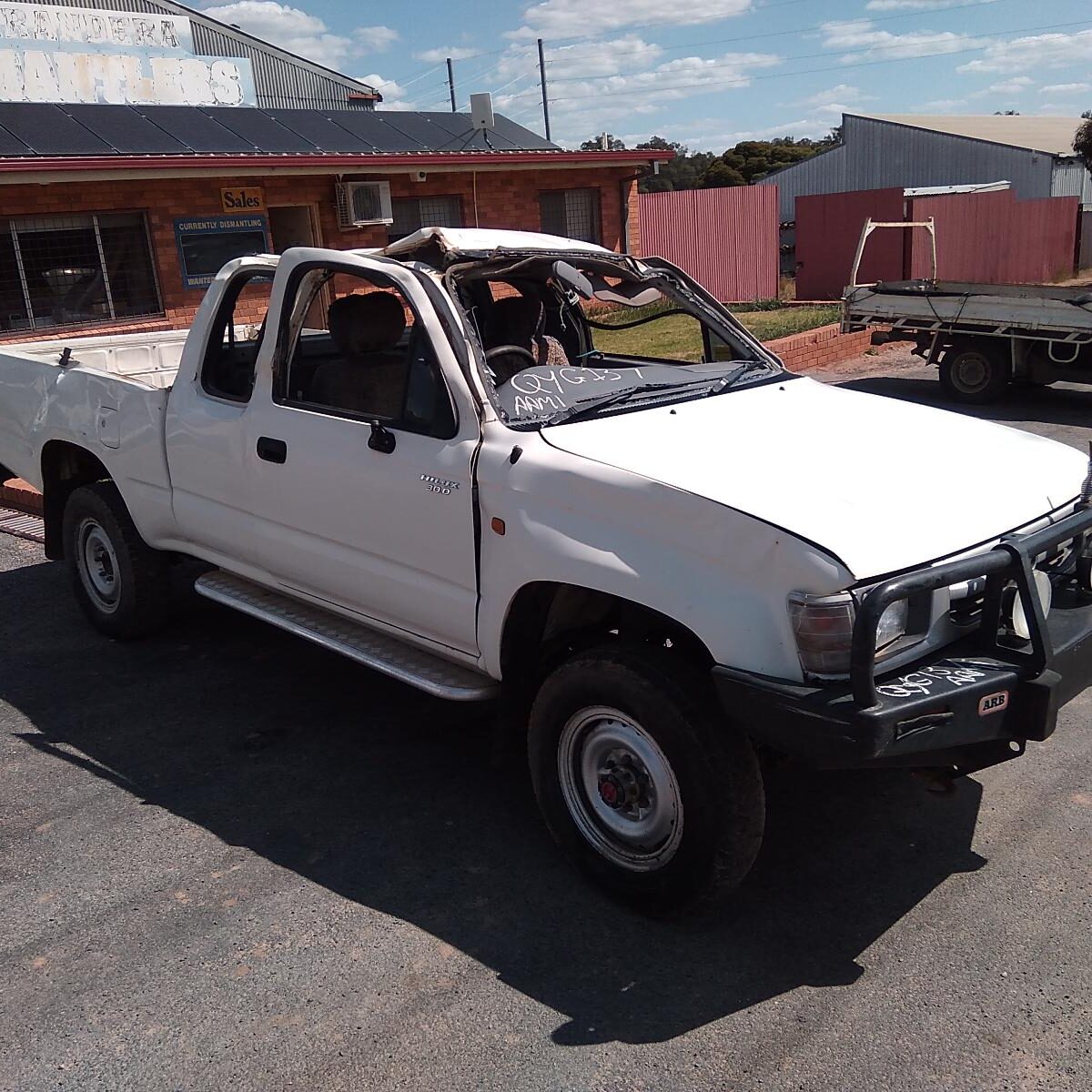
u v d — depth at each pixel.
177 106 15.59
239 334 4.94
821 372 14.07
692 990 3.01
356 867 3.64
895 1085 2.65
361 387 4.25
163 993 3.04
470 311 4.46
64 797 4.14
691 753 3.05
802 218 25.34
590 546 3.25
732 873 3.12
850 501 3.12
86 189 13.31
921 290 12.15
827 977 3.05
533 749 3.53
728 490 3.11
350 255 4.08
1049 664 3.02
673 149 19.84
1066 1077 2.65
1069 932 3.20
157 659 5.46
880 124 47.12
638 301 4.67
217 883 3.56
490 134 18.64
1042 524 3.37
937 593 3.07
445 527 3.68
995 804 3.93
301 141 15.77
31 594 6.47
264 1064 2.77
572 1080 2.69
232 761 4.40
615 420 3.73
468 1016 2.93
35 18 16.06
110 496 5.41
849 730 2.75
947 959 3.11
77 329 13.58
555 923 3.33
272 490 4.38
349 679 5.19
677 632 3.37
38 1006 3.00
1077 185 44.25
